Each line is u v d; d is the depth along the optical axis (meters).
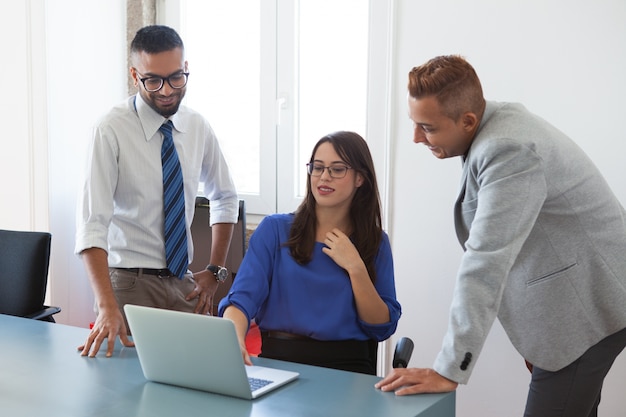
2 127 3.78
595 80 2.74
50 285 3.73
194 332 1.73
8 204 3.80
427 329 3.15
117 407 1.68
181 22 3.92
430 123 1.86
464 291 1.74
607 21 2.70
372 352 2.23
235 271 3.09
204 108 3.96
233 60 3.86
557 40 2.79
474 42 2.95
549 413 2.03
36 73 3.64
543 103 2.84
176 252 2.64
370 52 3.20
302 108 3.68
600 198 1.94
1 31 3.73
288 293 2.19
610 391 2.81
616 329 1.97
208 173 2.91
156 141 2.62
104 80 3.92
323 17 3.58
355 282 2.13
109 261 2.63
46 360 2.03
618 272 1.95
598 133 2.75
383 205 3.20
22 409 1.67
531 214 1.77
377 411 1.65
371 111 3.22
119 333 2.17
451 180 3.04
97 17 3.85
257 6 3.77
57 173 3.74
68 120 3.77
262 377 1.86
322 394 1.76
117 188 2.58
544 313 1.98
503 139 1.79
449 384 1.75
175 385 1.82
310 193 2.23
